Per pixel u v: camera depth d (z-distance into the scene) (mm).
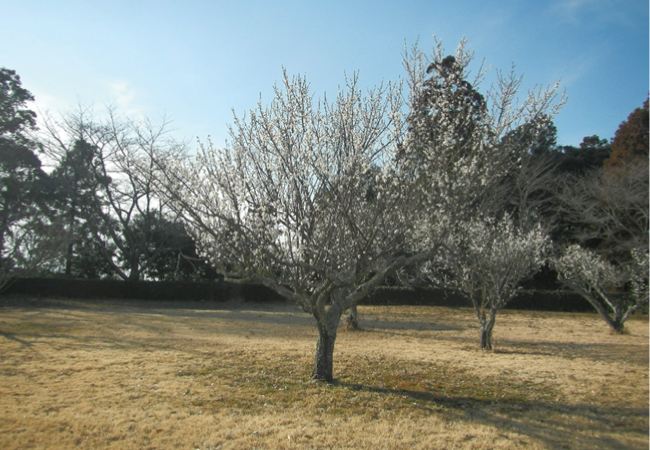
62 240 17516
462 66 7312
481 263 13008
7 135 26312
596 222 25219
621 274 20438
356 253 7340
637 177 22750
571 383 8492
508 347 13688
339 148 7473
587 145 35094
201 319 19703
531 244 13492
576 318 23484
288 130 7438
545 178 24125
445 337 15977
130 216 29234
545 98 7477
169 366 9266
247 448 5113
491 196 13859
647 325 21062
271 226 7418
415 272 18500
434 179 7363
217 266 7578
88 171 27578
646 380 8766
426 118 7387
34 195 26391
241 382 8039
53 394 7039
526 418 6270
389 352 12047
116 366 9172
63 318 18391
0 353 10453
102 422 5820
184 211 7625
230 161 7199
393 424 5938
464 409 6695
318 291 7762
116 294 28000
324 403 6805
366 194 8156
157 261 34094
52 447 5035
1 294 25906
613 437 5547
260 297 29484
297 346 12594
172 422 5875
